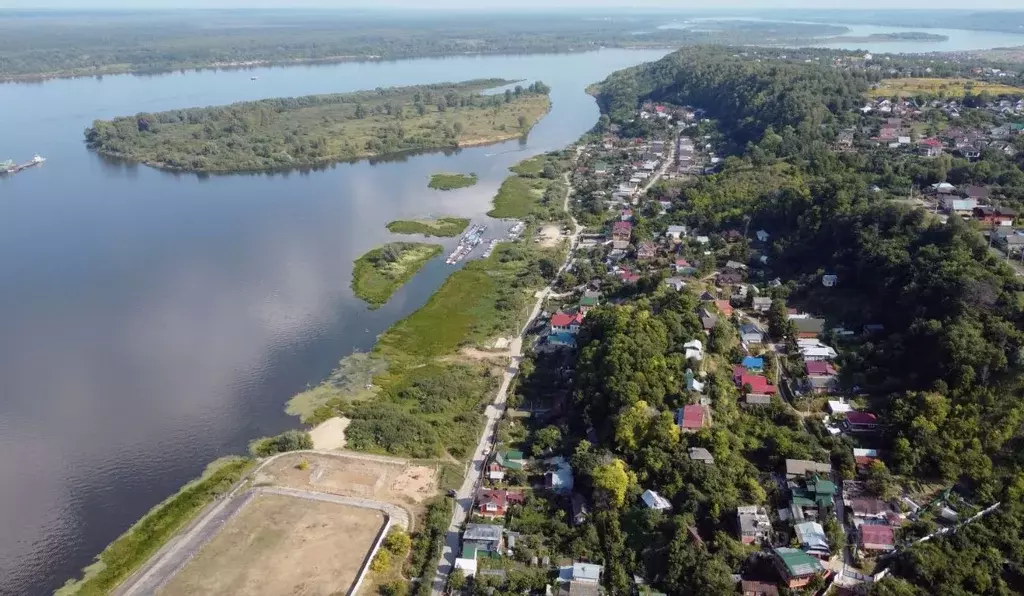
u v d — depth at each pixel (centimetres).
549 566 9175
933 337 11538
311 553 9394
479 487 10662
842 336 13400
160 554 9481
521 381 13538
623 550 9144
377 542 9556
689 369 11900
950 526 8788
